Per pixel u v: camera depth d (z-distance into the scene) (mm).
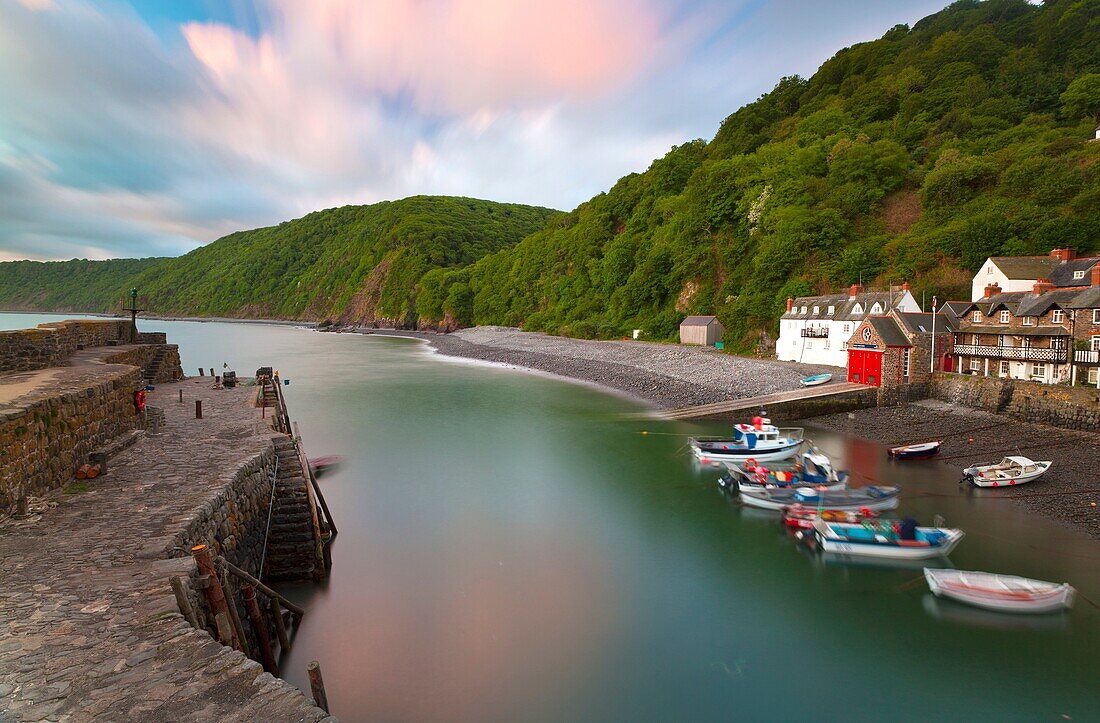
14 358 21172
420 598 17031
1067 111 70562
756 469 26578
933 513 22516
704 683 13562
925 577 18078
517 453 32094
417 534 21516
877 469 28000
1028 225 51625
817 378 43469
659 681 13609
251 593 12492
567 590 17625
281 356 86000
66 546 10742
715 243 77688
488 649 14688
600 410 43344
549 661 14281
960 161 64250
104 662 7281
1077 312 32906
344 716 12359
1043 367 34844
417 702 12797
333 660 14133
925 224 61281
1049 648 14875
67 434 14727
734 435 33625
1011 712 12711
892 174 70375
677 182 99500
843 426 36562
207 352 92562
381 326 161750
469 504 24562
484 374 64312
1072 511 22281
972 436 32031
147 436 20328
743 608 16734
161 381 34750
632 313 87125
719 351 63656
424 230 182125
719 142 110250
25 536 11203
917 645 15039
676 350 65375
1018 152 61156
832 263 61094
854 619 16203
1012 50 88000
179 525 11789
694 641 15188
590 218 119000
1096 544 19750
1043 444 29484
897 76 92500
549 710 12633
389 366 72750
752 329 63594
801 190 70188
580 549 20391
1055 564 18562
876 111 88875
